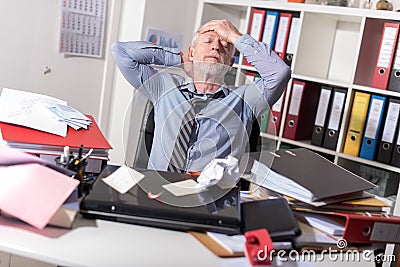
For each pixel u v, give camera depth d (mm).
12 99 2033
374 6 3480
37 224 1294
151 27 3750
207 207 1420
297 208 1530
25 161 1441
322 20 3553
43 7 3461
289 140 3498
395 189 3229
